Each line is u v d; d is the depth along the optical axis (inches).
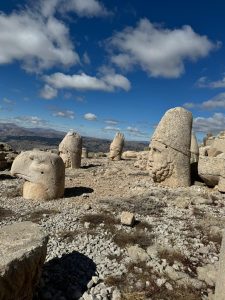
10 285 164.7
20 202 434.6
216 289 173.0
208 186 519.5
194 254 273.3
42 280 216.2
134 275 233.1
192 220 360.5
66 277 225.5
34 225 218.5
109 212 383.9
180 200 430.6
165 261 255.1
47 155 457.7
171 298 209.8
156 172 530.9
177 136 520.1
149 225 335.0
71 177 643.5
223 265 170.1
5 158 761.0
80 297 206.5
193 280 229.1
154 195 469.7
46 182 451.5
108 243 287.1
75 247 276.1
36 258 182.9
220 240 302.0
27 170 458.9
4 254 173.6
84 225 334.3
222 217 369.7
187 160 524.7
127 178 634.2
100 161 1028.5
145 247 280.5
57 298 203.5
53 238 296.4
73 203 434.0
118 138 1093.8
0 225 335.3
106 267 243.6
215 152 767.1
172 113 529.3
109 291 212.7
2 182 584.7
